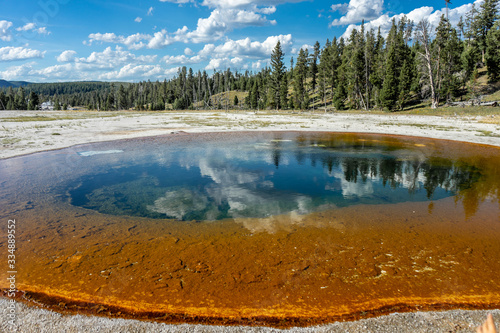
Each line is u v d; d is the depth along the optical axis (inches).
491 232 268.1
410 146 800.9
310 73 3467.0
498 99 1539.1
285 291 178.2
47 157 666.8
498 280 189.5
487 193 398.9
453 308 161.5
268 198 386.3
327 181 474.9
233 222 300.7
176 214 327.9
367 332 144.2
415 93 2145.7
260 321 152.9
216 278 192.9
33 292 179.0
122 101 4498.0
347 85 2445.9
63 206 356.5
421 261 214.4
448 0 1833.2
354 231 272.1
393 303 166.4
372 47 2512.3
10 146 767.7
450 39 1962.4
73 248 241.4
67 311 161.3
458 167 560.7
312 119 1622.8
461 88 1973.4
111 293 177.8
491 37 2015.3
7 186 444.1
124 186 446.3
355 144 847.7
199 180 481.4
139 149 773.3
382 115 1688.0
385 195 397.4
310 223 294.5
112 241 255.0
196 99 4926.2
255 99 3270.2
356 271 200.4
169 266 209.6
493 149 729.6
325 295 174.1
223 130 1170.6
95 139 922.7
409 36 2704.2
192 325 150.5
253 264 210.8
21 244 249.0
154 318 155.6
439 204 355.9
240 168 568.4
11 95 4338.1
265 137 1000.9
